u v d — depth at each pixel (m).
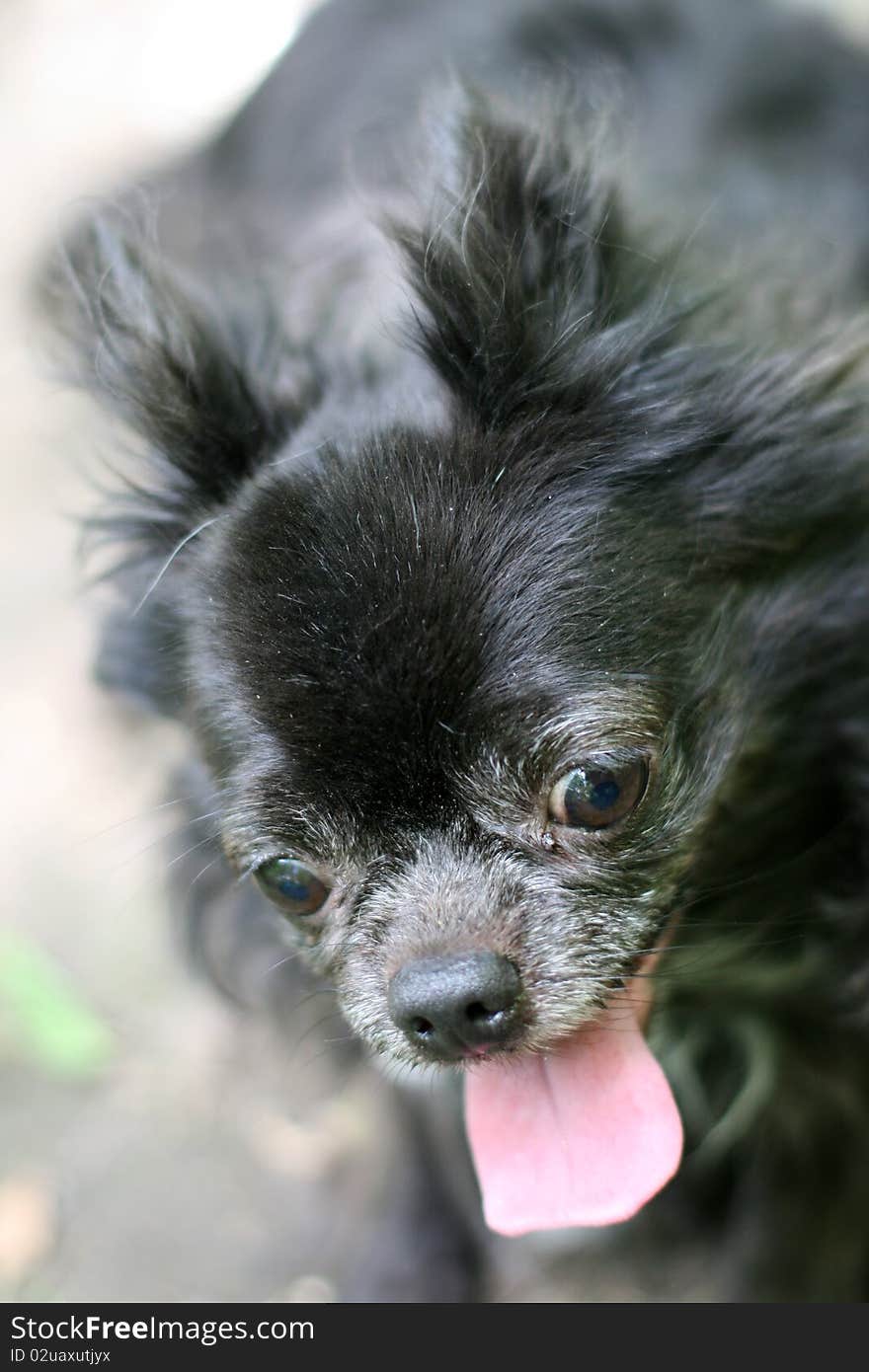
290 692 0.33
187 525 0.37
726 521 0.35
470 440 0.34
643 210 0.39
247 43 1.10
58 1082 0.51
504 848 0.34
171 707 0.38
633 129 0.42
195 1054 0.51
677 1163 0.35
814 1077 0.41
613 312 0.35
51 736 0.62
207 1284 0.47
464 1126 0.43
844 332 0.37
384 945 0.34
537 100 0.40
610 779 0.34
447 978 0.33
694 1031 0.41
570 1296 0.47
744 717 0.36
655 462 0.35
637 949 0.34
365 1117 0.48
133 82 1.12
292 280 0.44
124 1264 0.47
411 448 0.34
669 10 0.54
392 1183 0.48
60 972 0.54
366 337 0.38
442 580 0.33
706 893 0.37
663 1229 0.46
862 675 0.37
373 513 0.33
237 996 0.46
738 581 0.36
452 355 0.35
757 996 0.40
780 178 0.51
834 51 0.57
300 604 0.33
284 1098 0.50
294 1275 0.47
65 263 0.38
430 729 0.33
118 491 0.41
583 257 0.35
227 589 0.34
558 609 0.33
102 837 0.57
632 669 0.34
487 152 0.35
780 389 0.36
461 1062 0.34
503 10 0.56
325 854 0.34
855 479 0.37
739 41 0.54
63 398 0.67
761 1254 0.44
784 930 0.39
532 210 0.35
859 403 0.37
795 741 0.37
